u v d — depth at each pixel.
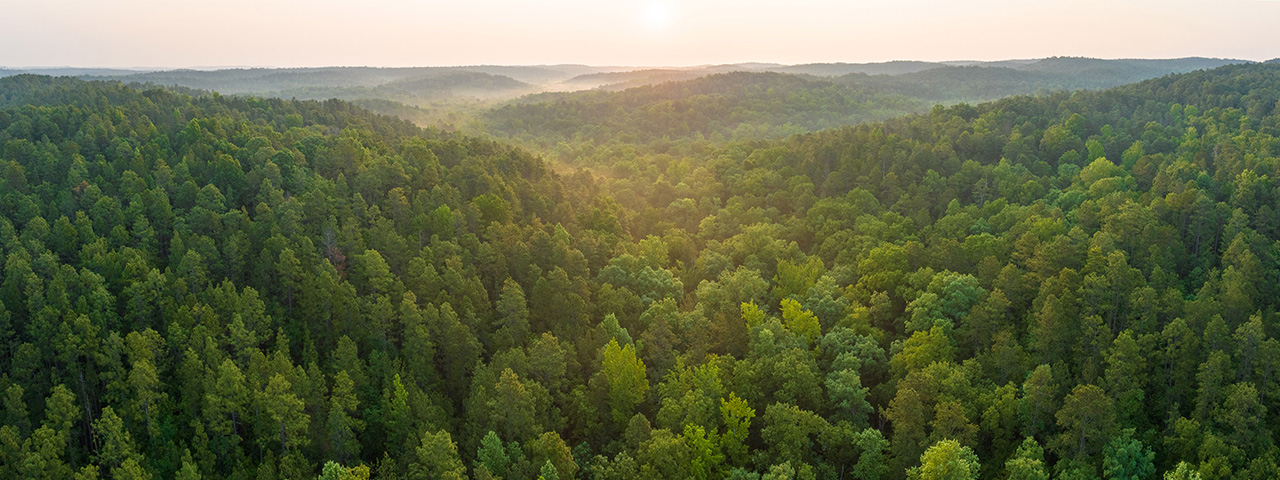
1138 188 170.12
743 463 93.25
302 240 125.06
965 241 142.12
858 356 114.44
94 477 78.75
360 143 184.88
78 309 101.69
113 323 105.38
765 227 180.00
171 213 132.62
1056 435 90.44
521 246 137.88
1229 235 132.12
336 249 129.50
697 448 89.19
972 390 96.19
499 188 171.50
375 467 95.00
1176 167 161.00
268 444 93.94
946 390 96.38
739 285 139.00
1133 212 132.12
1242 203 140.38
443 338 112.12
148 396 90.56
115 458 84.19
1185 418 89.50
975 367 102.25
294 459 88.00
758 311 122.31
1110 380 94.00
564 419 99.69
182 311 105.12
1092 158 199.62
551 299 125.38
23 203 130.75
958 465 76.62
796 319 121.69
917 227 172.88
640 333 128.75
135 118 192.38
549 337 106.00
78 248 123.25
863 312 123.25
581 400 103.69
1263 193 143.50
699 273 160.12
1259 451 83.38
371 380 103.56
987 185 192.00
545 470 81.00
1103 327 102.38
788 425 91.00
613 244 165.62
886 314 127.56
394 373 100.94
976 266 131.38
